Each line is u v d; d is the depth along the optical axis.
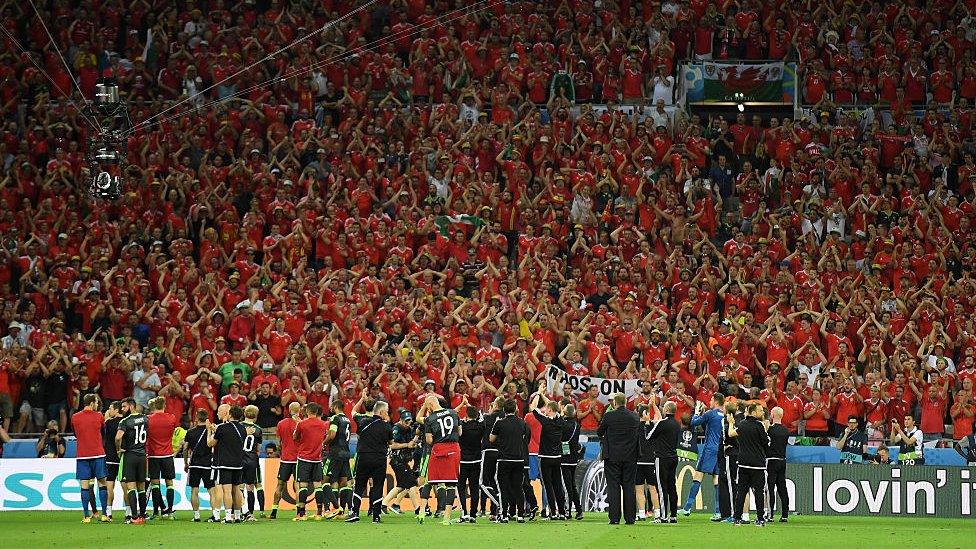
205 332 62.69
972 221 70.38
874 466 49.56
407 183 71.56
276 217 69.38
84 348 60.72
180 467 53.16
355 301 63.66
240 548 34.97
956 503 49.00
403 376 58.31
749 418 43.31
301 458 46.44
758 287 65.38
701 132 76.75
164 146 74.12
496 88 77.00
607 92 77.56
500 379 59.72
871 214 70.44
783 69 79.38
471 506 44.62
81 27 80.56
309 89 77.81
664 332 61.25
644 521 44.72
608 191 71.19
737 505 43.72
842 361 61.38
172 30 81.69
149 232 69.69
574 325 62.41
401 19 81.25
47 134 75.25
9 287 65.19
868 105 78.06
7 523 45.59
